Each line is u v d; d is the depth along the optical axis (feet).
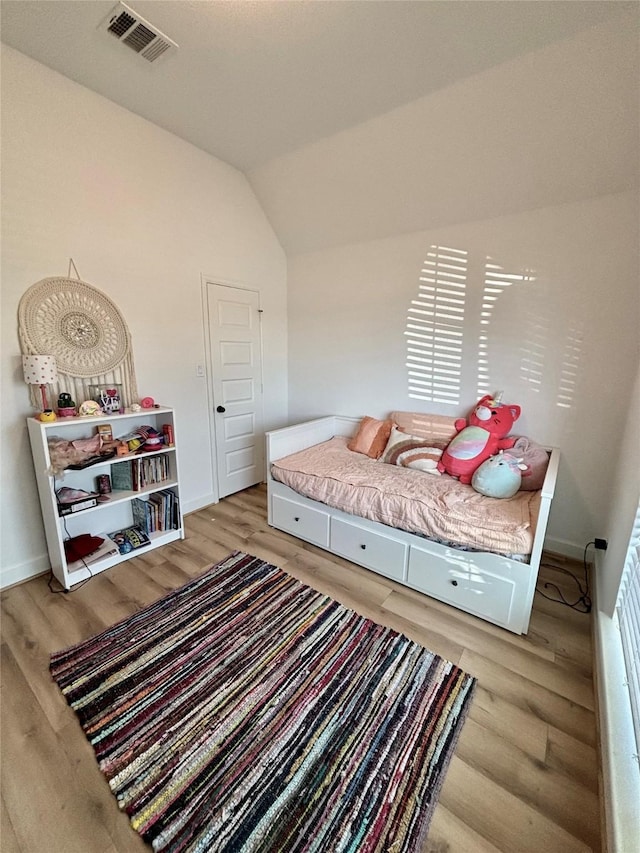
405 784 3.73
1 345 6.31
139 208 7.96
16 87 6.03
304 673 4.99
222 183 9.59
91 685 4.80
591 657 5.34
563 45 5.31
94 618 6.00
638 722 3.49
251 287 10.87
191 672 5.00
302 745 4.09
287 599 6.47
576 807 3.58
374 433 9.71
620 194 6.67
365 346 10.68
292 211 10.43
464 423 8.74
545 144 6.55
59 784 3.73
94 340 7.41
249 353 11.13
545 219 7.46
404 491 7.06
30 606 6.27
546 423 8.00
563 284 7.45
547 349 7.79
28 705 4.55
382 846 3.27
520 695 4.74
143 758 3.97
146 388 8.55
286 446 9.42
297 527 8.50
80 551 7.22
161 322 8.69
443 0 4.81
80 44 5.78
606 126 5.98
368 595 6.62
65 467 6.58
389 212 9.10
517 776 3.83
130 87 6.75
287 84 6.53
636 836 2.95
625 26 4.89
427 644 5.52
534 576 5.46
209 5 5.04
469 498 6.84
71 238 6.97
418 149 7.54
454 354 9.07
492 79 6.02
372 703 4.58
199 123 7.81
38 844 3.28
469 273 8.55
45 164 6.50
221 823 3.43
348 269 10.62
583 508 7.73
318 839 3.32
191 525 9.24
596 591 6.28
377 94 6.69
